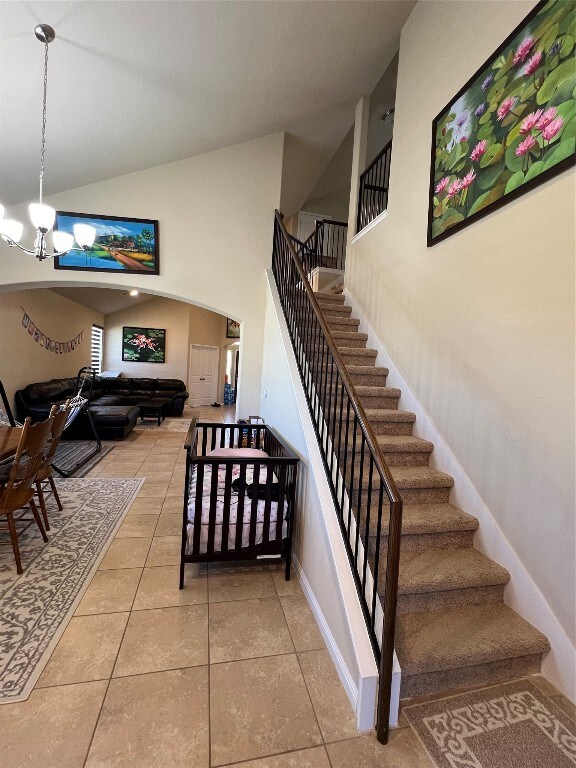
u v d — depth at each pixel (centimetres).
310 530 205
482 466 205
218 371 1109
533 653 157
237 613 188
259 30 281
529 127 180
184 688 143
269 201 445
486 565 186
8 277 411
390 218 329
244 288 440
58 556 232
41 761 114
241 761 118
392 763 120
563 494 157
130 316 970
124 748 119
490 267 207
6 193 390
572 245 157
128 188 421
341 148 566
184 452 517
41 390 552
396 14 302
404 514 206
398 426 275
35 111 299
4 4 221
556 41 165
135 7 240
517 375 185
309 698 142
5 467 270
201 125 380
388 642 126
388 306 329
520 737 131
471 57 230
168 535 267
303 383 248
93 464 443
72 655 155
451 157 242
